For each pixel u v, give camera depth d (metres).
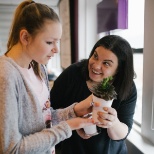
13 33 0.77
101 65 1.02
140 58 1.74
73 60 3.08
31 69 0.89
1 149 0.66
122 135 1.07
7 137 0.65
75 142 1.18
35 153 0.70
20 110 0.73
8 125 0.65
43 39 0.73
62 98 1.22
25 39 0.74
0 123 0.64
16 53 0.77
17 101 0.71
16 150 0.65
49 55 0.77
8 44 0.80
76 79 1.16
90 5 2.66
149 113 1.41
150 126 1.41
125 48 1.03
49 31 0.72
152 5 1.26
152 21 1.28
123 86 1.09
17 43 0.77
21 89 0.73
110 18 2.00
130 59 1.06
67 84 1.18
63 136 0.74
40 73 0.94
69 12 3.04
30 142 0.68
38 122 0.78
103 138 1.15
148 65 1.36
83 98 1.14
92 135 1.04
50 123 0.94
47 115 0.92
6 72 0.68
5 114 0.64
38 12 0.73
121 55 1.02
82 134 1.03
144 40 1.37
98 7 2.41
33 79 0.89
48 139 0.71
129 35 1.96
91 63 1.05
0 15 4.29
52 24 0.73
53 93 1.22
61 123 0.79
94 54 1.05
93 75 1.05
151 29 1.29
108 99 0.81
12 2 4.21
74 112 0.98
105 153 1.18
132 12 1.89
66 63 3.41
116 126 1.03
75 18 2.87
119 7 1.78
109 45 0.99
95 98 0.83
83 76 1.13
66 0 3.22
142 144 1.39
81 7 2.65
